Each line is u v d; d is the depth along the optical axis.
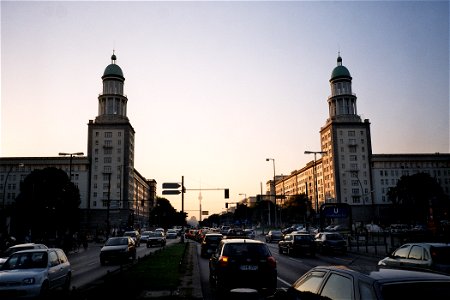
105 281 12.13
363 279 4.51
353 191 111.00
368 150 113.62
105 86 123.38
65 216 73.62
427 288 4.17
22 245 21.55
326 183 119.94
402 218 87.50
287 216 121.94
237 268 10.95
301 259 24.86
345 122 114.50
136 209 129.12
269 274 11.03
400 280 4.29
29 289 10.75
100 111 119.88
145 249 39.56
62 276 12.75
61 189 74.19
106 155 112.75
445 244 11.77
